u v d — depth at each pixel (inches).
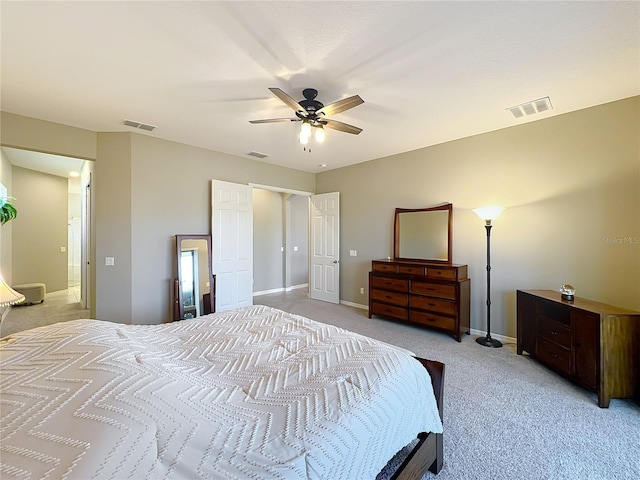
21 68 89.7
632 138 109.0
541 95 107.6
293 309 202.4
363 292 207.2
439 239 164.2
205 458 31.6
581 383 93.1
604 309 92.2
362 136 151.5
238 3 64.9
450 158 160.2
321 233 232.5
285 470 32.4
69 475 25.5
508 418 79.8
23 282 241.1
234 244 182.5
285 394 45.9
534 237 132.3
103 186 143.3
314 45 79.0
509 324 140.3
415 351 128.0
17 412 31.9
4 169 195.2
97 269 142.4
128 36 75.4
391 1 64.2
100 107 117.0
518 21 70.1
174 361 54.4
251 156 190.9
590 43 78.1
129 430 31.2
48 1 63.6
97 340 47.9
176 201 161.5
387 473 61.1
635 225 108.9
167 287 157.6
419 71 91.5
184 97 108.6
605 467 62.6
